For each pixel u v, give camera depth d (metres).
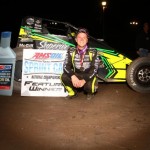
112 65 6.54
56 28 7.02
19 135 4.14
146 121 4.76
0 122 4.63
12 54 6.03
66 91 6.13
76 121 4.71
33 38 6.35
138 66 6.37
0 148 3.71
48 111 5.18
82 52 5.64
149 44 9.19
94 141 3.96
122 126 4.53
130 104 5.66
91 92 5.86
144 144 3.88
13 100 5.80
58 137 4.08
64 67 5.69
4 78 6.07
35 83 6.11
